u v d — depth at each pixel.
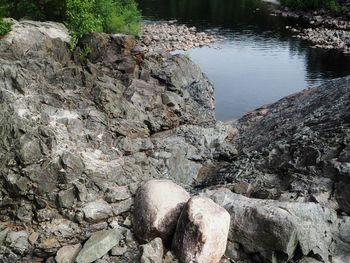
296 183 17.48
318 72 46.00
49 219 15.76
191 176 20.92
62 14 32.47
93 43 24.83
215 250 14.11
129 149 19.58
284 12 77.06
